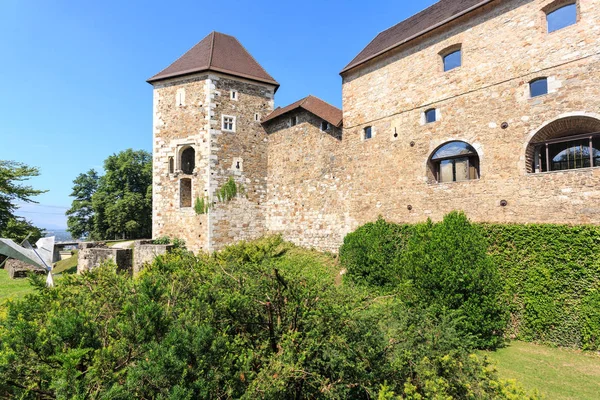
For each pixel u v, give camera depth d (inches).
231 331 175.9
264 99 845.8
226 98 791.7
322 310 175.5
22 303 161.0
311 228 722.2
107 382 121.6
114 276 221.1
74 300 184.2
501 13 459.5
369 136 632.4
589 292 342.6
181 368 125.2
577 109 389.4
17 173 975.0
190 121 786.2
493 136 457.7
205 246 746.2
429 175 533.3
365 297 214.5
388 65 597.6
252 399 136.8
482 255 351.3
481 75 474.9
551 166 438.6
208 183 754.2
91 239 1391.5
